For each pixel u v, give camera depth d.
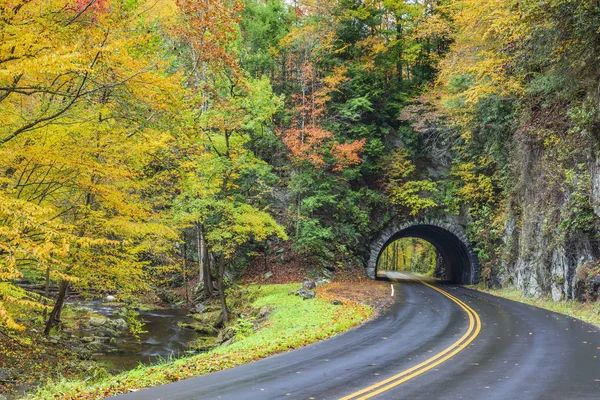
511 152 28.33
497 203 33.78
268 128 33.84
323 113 38.81
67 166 10.48
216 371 9.65
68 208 12.66
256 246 36.53
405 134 40.38
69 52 7.80
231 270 34.72
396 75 43.84
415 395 7.34
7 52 7.90
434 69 41.59
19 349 13.68
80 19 9.13
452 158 38.97
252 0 40.78
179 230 20.11
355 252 38.28
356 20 41.75
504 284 30.34
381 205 38.94
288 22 42.44
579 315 17.75
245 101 22.06
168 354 17.48
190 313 27.70
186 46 18.70
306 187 34.97
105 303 24.62
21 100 10.09
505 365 9.59
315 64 37.78
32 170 10.24
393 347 11.83
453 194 38.09
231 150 22.20
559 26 15.65
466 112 30.20
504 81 22.34
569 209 20.92
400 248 87.00
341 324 15.62
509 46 20.69
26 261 11.54
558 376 8.61
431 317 17.55
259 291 28.44
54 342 15.61
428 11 41.34
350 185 39.53
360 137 39.62
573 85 18.47
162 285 32.78
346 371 9.18
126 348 18.22
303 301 22.30
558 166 22.50
